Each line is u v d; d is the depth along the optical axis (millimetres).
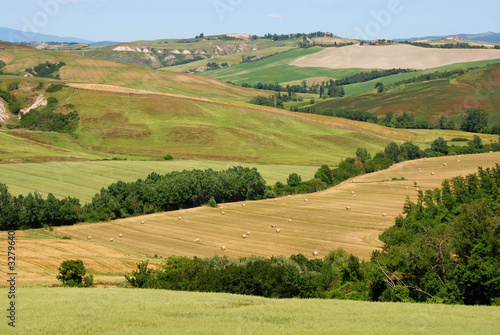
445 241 42938
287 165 129250
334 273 49781
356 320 25984
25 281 42594
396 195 99125
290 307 28875
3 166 111188
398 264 41188
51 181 102875
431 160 129500
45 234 74062
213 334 22812
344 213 86688
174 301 29766
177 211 90938
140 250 66938
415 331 23891
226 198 99812
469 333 23766
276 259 51281
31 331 22984
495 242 41594
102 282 43438
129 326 23984
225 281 40312
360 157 127625
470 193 82062
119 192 91688
